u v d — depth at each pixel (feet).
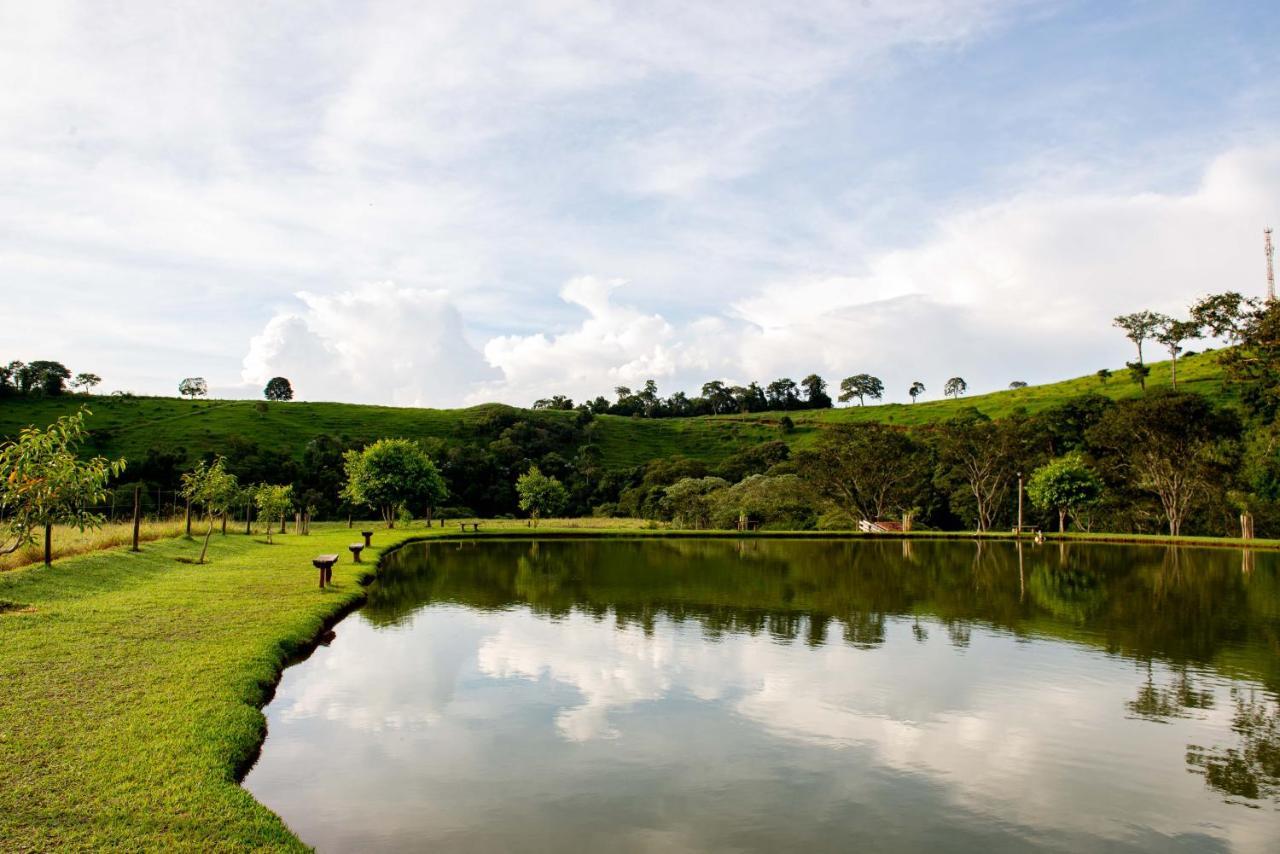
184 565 78.43
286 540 127.34
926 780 31.37
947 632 60.08
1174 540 157.38
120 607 51.90
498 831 25.86
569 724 37.14
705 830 26.45
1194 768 32.94
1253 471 170.91
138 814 22.25
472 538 156.87
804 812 28.14
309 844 24.41
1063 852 25.55
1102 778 31.83
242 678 36.94
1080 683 45.70
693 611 67.92
